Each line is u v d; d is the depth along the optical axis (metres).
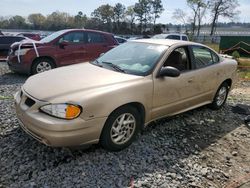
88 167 3.31
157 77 4.00
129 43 4.89
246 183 3.33
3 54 12.10
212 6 55.09
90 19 65.94
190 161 3.67
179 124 4.84
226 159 3.84
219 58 5.51
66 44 8.43
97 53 9.03
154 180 3.18
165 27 61.84
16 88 6.86
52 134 3.07
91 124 3.24
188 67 4.68
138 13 65.56
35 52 8.01
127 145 3.79
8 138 3.89
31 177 3.08
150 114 4.02
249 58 19.36
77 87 3.42
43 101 3.23
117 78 3.75
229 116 5.50
